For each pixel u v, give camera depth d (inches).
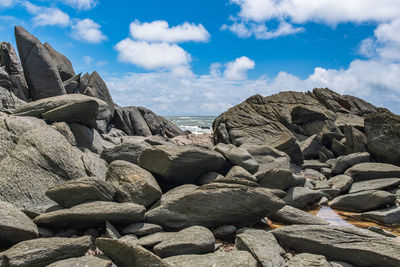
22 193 324.8
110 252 239.8
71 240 243.0
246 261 230.8
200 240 262.8
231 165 505.0
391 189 506.3
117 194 339.0
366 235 267.6
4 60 770.8
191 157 400.8
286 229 294.8
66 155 380.5
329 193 506.3
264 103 1090.1
